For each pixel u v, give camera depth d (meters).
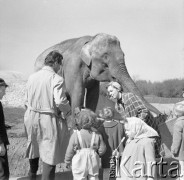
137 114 6.77
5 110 11.38
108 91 6.96
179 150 7.02
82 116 6.14
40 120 6.50
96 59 9.02
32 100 6.57
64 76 9.21
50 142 6.48
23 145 9.56
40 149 6.53
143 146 5.70
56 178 7.54
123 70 8.99
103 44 9.05
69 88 9.13
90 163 6.05
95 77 9.05
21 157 8.76
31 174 7.04
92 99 9.53
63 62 9.27
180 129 6.97
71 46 9.45
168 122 8.08
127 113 6.81
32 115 6.54
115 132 6.65
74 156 6.09
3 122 6.84
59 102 6.39
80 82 9.09
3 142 6.82
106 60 9.02
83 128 6.16
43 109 6.50
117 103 6.94
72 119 8.95
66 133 6.66
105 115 6.66
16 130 10.76
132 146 5.76
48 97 6.51
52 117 6.51
